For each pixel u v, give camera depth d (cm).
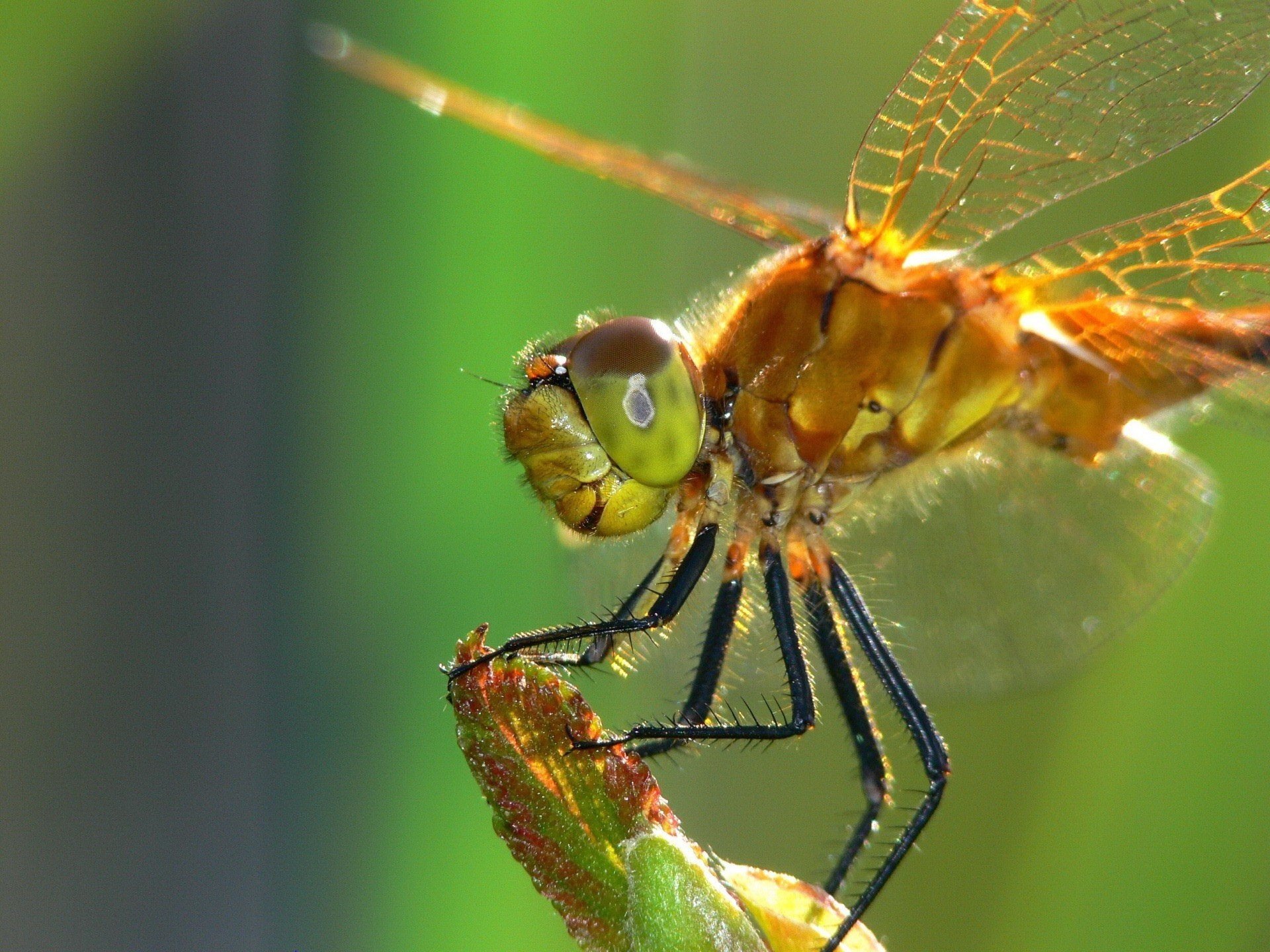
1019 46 34
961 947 34
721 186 34
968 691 34
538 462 34
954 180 34
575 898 33
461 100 34
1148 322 34
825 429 34
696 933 33
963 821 34
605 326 34
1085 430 34
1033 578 34
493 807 33
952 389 34
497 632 34
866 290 34
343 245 34
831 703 34
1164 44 34
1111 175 34
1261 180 34
